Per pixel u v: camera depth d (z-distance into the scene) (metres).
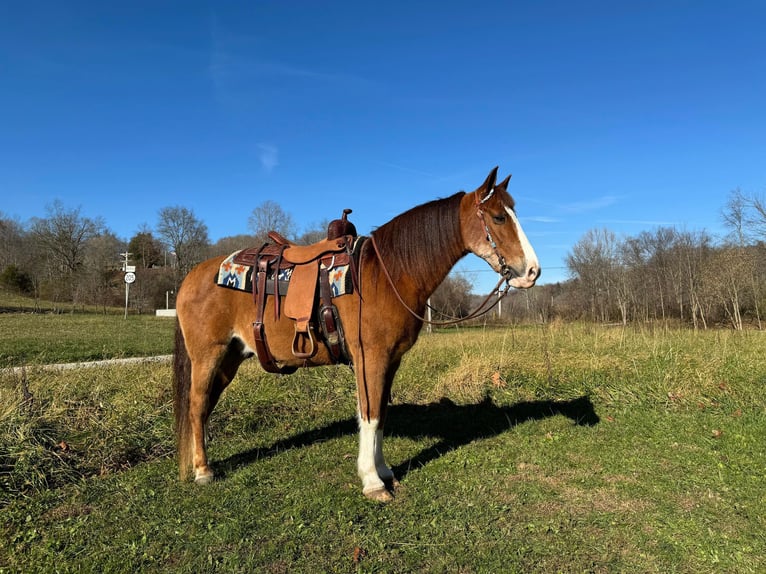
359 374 3.26
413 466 3.91
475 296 23.17
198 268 3.77
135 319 27.75
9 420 3.89
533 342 9.80
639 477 3.68
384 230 3.45
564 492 3.43
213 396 3.78
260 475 3.68
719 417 5.16
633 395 5.84
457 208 3.41
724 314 21.50
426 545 2.69
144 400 5.15
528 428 4.93
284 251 3.60
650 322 14.86
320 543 2.71
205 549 2.65
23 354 10.99
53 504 3.21
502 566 2.51
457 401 5.97
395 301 3.23
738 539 2.77
